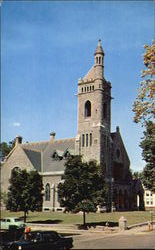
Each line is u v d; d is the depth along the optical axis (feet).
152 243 110.52
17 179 194.08
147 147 172.35
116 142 297.94
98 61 288.71
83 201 167.22
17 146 291.58
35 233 94.58
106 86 290.76
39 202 196.03
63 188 172.14
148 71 87.04
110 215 216.54
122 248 100.07
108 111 290.56
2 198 255.29
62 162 280.72
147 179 175.83
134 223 172.35
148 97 87.45
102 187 174.60
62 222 184.55
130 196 296.71
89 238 127.44
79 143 282.15
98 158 271.28
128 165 307.99
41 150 307.17
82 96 290.56
